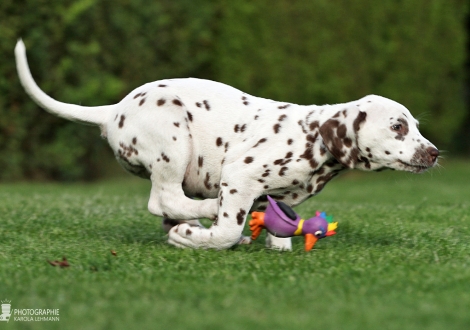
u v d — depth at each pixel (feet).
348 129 28.53
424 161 28.58
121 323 20.80
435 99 85.81
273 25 74.54
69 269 26.71
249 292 23.93
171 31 74.54
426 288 24.50
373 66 78.74
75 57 66.80
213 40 76.89
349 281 25.26
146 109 30.01
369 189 68.49
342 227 36.32
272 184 29.37
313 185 30.09
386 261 28.12
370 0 77.15
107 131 31.42
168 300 23.03
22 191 54.49
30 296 23.44
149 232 34.94
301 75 75.31
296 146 29.17
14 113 65.16
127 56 71.87
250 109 30.17
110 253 29.14
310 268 26.94
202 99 30.32
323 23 75.00
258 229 29.32
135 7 71.20
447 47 85.61
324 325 20.70
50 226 35.65
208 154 30.07
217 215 29.73
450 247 31.32
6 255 28.99
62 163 68.49
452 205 47.96
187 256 28.60
